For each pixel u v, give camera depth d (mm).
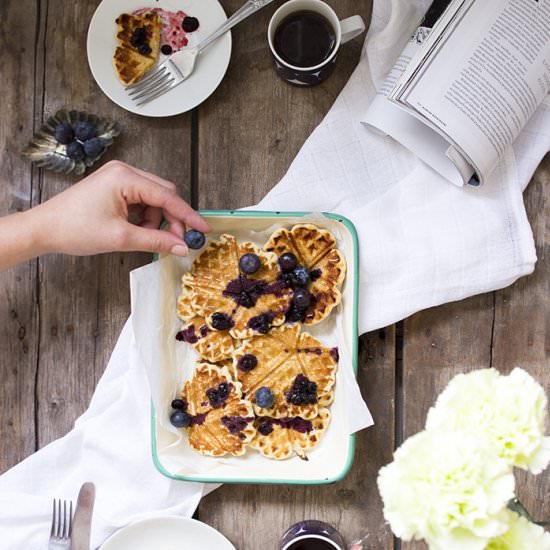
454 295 1701
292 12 1670
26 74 1729
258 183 1731
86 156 1705
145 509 1716
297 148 1730
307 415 1676
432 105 1615
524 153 1703
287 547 1662
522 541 1286
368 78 1707
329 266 1676
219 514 1730
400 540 1726
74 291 1737
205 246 1691
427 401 1727
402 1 1670
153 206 1677
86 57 1731
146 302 1651
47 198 1733
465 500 1239
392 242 1697
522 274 1697
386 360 1722
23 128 1731
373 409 1722
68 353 1736
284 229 1682
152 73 1700
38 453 1719
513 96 1619
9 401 1739
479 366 1728
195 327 1687
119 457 1714
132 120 1730
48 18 1729
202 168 1730
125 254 1734
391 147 1715
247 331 1674
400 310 1697
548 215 1730
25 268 1737
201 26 1705
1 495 1716
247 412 1670
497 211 1697
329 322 1704
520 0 1608
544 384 1726
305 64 1676
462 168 1646
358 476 1725
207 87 1702
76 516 1689
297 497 1729
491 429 1280
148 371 1648
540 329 1728
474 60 1612
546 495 1729
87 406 1738
